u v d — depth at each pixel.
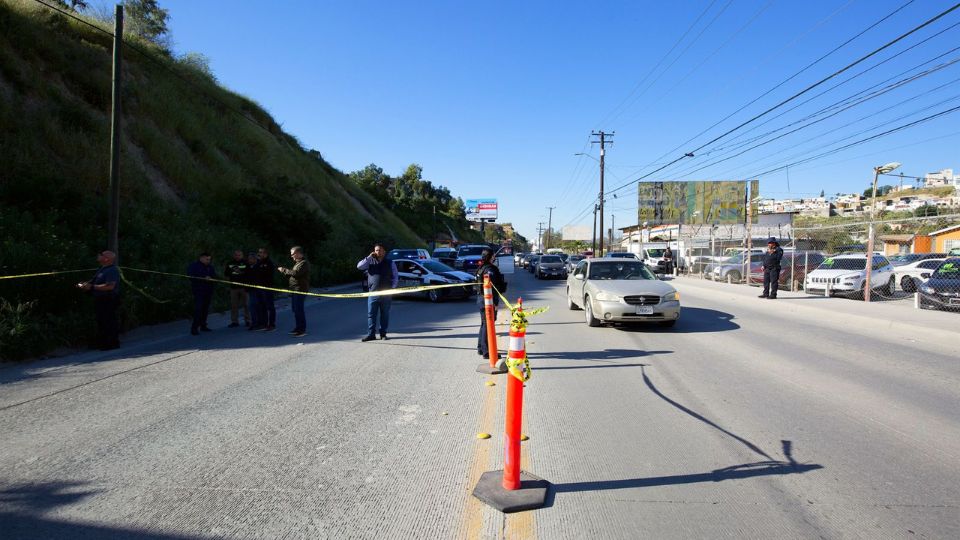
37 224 12.05
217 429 5.09
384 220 53.59
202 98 29.00
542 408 5.76
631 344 9.52
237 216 22.17
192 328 10.77
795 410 5.69
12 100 15.97
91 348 9.15
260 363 7.97
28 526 3.36
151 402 5.96
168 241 15.17
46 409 5.69
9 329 8.13
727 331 11.07
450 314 14.20
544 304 16.47
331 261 26.25
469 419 5.39
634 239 67.31
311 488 3.88
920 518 3.46
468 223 130.00
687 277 30.14
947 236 32.28
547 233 120.44
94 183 16.16
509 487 3.75
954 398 6.14
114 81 11.24
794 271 21.58
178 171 21.34
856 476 4.07
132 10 29.86
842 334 10.77
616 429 5.11
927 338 10.33
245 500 3.71
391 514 3.52
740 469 4.21
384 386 6.64
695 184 49.75
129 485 3.92
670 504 3.65
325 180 42.56
